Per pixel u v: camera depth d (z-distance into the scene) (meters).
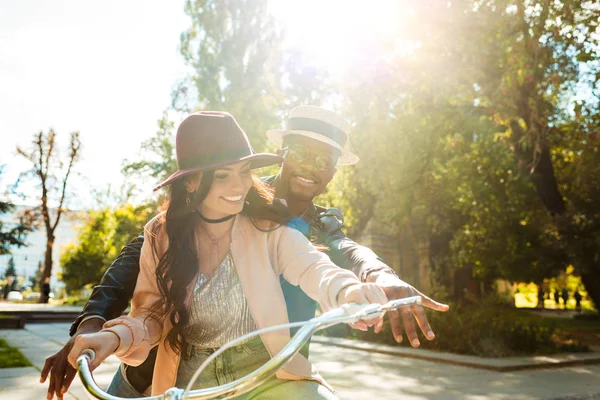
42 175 40.72
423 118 15.05
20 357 9.69
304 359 1.91
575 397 7.48
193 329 2.01
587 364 11.05
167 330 2.03
